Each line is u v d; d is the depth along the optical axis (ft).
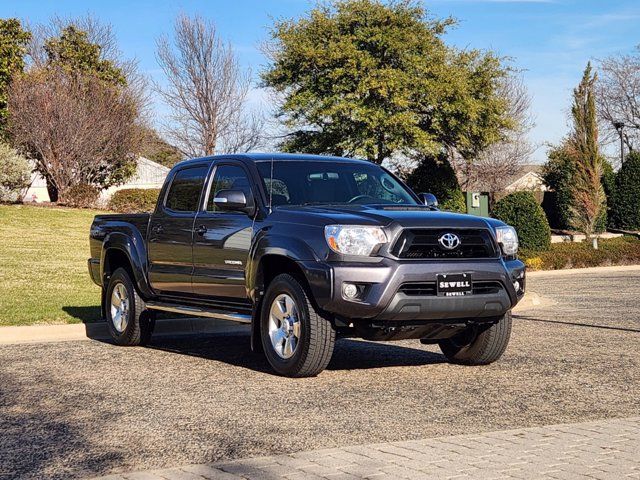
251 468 15.81
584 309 47.73
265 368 28.17
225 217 28.53
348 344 34.27
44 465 16.97
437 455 16.58
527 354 31.01
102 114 131.44
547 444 17.44
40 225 95.76
